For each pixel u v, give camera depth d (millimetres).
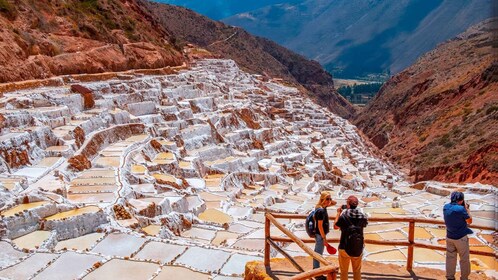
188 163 22688
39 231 12297
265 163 28422
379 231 16141
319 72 141500
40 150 17859
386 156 66500
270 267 9039
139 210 14664
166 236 14031
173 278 10531
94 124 22422
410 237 9406
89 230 12859
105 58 34156
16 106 21047
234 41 116062
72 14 36500
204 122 28672
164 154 22719
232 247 13883
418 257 13633
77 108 24016
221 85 44688
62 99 23188
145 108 27516
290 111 49562
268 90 68438
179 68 46406
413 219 9352
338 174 31641
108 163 18781
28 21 30641
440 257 13664
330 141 45250
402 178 46094
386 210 19750
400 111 79188
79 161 17953
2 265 10672
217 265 11266
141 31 46719
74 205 13500
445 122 60438
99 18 40906
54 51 30328
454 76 75562
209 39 113188
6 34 26766
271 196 22406
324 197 8445
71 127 20422
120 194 15125
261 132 33156
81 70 31109
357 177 32219
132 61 37656
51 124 20234
